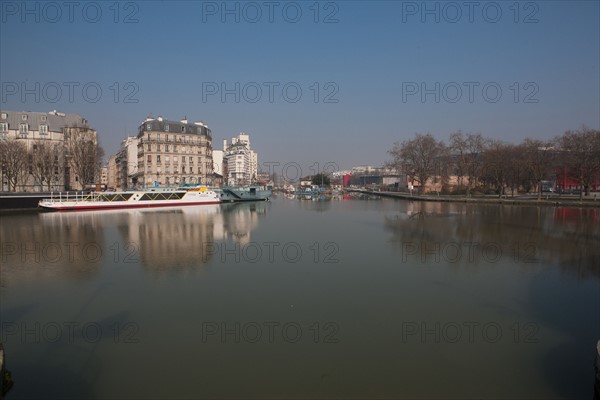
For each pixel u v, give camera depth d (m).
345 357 12.12
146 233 37.72
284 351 12.51
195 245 30.53
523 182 92.06
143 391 10.38
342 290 18.56
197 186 94.69
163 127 111.50
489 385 10.59
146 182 109.06
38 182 91.00
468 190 93.00
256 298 17.39
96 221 49.25
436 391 10.35
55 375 11.15
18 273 21.77
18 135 94.56
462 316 15.30
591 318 15.11
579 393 10.23
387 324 14.54
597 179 80.75
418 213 58.34
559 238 33.34
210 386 10.59
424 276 20.97
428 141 110.00
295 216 56.03
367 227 41.91
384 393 10.24
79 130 95.12
